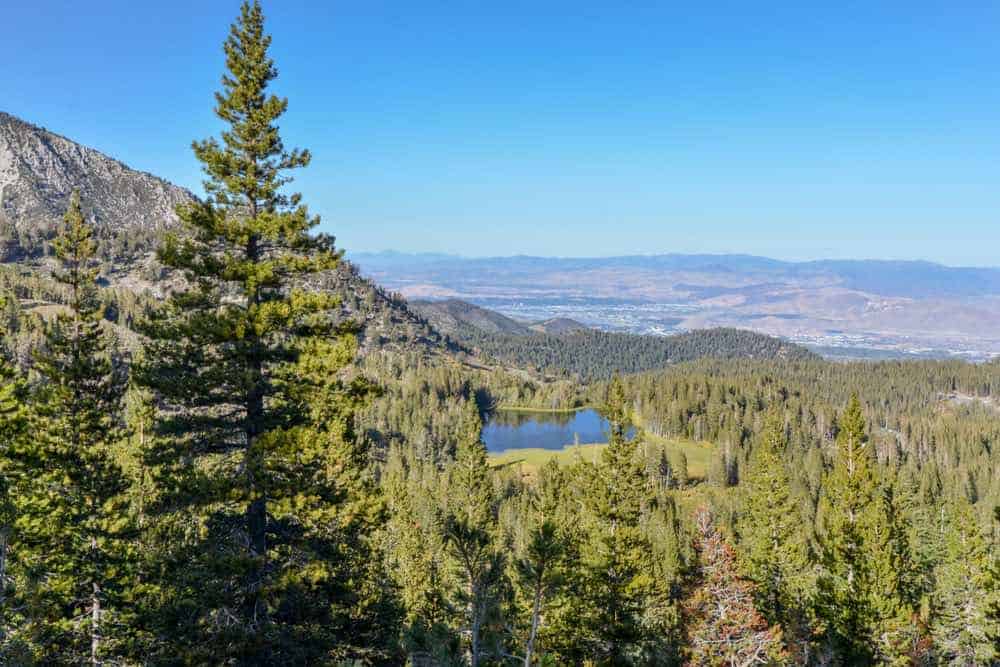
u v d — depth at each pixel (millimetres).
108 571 22828
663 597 33688
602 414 34875
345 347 18062
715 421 199375
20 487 22969
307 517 19750
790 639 31047
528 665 18094
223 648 16188
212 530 18000
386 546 50906
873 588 32219
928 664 31953
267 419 18500
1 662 17812
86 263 26109
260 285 18500
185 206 18109
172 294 18547
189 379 17375
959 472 147500
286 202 19484
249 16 18688
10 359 26016
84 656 22516
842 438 38469
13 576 21062
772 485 43031
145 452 17688
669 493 125812
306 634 19109
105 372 25719
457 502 62594
